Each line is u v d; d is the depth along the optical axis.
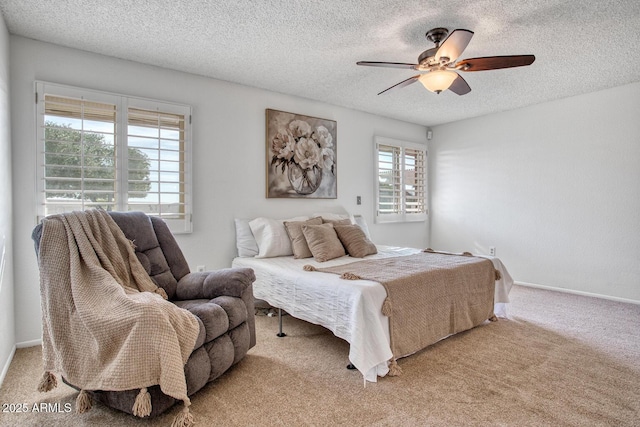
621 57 2.99
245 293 2.29
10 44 2.51
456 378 2.08
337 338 2.74
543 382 2.03
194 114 3.32
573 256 4.08
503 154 4.68
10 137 2.46
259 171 3.74
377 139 4.82
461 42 2.07
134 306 1.59
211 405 1.81
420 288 2.42
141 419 1.69
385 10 2.27
